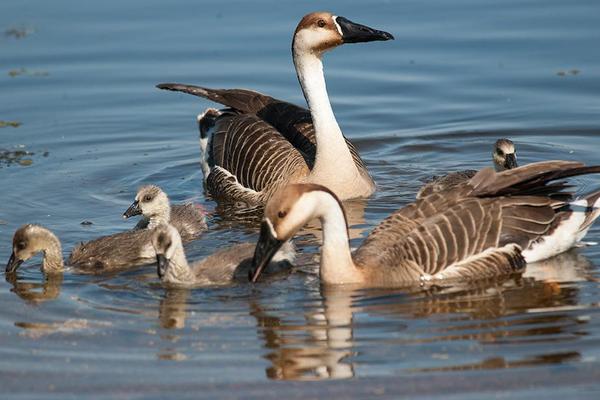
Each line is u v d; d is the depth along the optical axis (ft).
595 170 47.70
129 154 69.46
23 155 68.33
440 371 38.27
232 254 49.78
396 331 41.83
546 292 45.34
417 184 62.90
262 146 63.57
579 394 36.32
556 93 74.74
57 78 79.46
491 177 49.26
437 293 45.65
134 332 42.70
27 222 57.57
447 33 83.92
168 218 56.13
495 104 74.23
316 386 37.52
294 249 50.90
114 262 51.24
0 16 89.66
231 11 89.86
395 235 48.11
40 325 43.68
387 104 75.15
